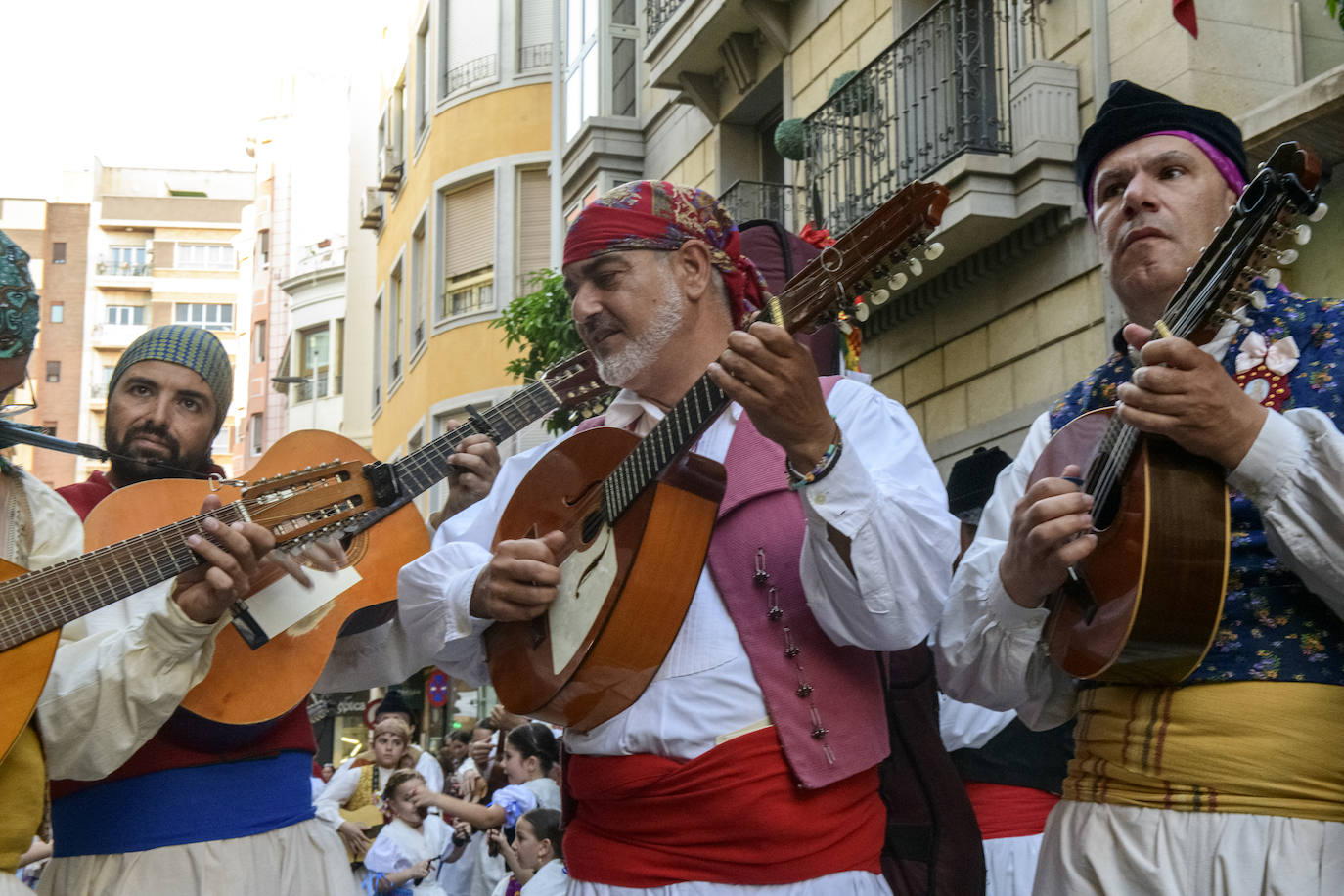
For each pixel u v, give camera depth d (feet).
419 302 76.43
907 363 36.29
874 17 37.58
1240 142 9.02
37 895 11.20
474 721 69.82
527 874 24.89
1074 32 30.60
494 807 27.07
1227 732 7.60
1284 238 7.40
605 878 9.04
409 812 27.73
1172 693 7.88
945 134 32.65
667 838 8.82
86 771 9.92
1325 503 7.21
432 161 72.54
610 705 9.05
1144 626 7.60
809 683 8.78
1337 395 7.88
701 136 47.93
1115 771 8.07
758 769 8.65
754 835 8.62
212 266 238.68
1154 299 8.84
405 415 77.36
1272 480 7.38
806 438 8.12
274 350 164.66
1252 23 27.14
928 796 10.85
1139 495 7.71
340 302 121.70
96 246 238.27
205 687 11.12
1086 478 8.59
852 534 8.20
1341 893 7.23
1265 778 7.47
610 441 9.70
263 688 11.35
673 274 9.70
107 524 11.74
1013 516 8.26
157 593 11.39
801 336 11.20
